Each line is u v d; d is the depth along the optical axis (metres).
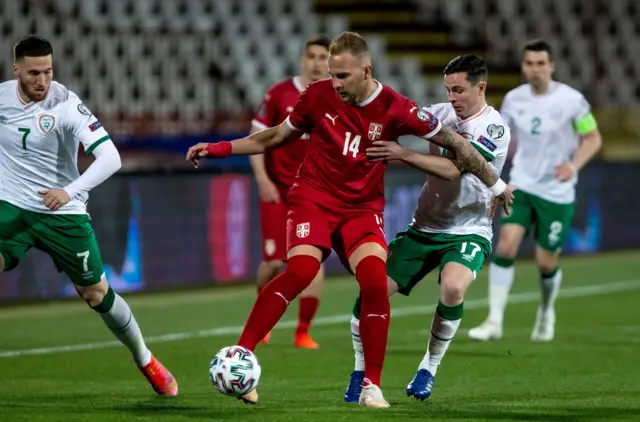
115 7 56.22
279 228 27.95
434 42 66.81
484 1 68.88
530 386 22.30
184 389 21.73
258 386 22.27
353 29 65.38
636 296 39.62
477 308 36.81
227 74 56.56
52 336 30.08
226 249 41.97
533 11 69.25
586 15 69.50
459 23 68.00
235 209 42.16
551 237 29.42
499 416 18.03
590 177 51.44
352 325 19.67
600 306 37.12
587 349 27.94
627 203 53.16
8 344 28.61
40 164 19.09
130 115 52.00
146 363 20.19
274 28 60.22
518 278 44.19
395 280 20.70
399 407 18.92
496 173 19.44
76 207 19.33
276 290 18.05
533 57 29.22
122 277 38.84
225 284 41.97
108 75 53.75
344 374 23.98
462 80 19.45
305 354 27.03
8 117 18.84
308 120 18.81
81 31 54.22
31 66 18.23
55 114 18.84
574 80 67.06
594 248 51.81
